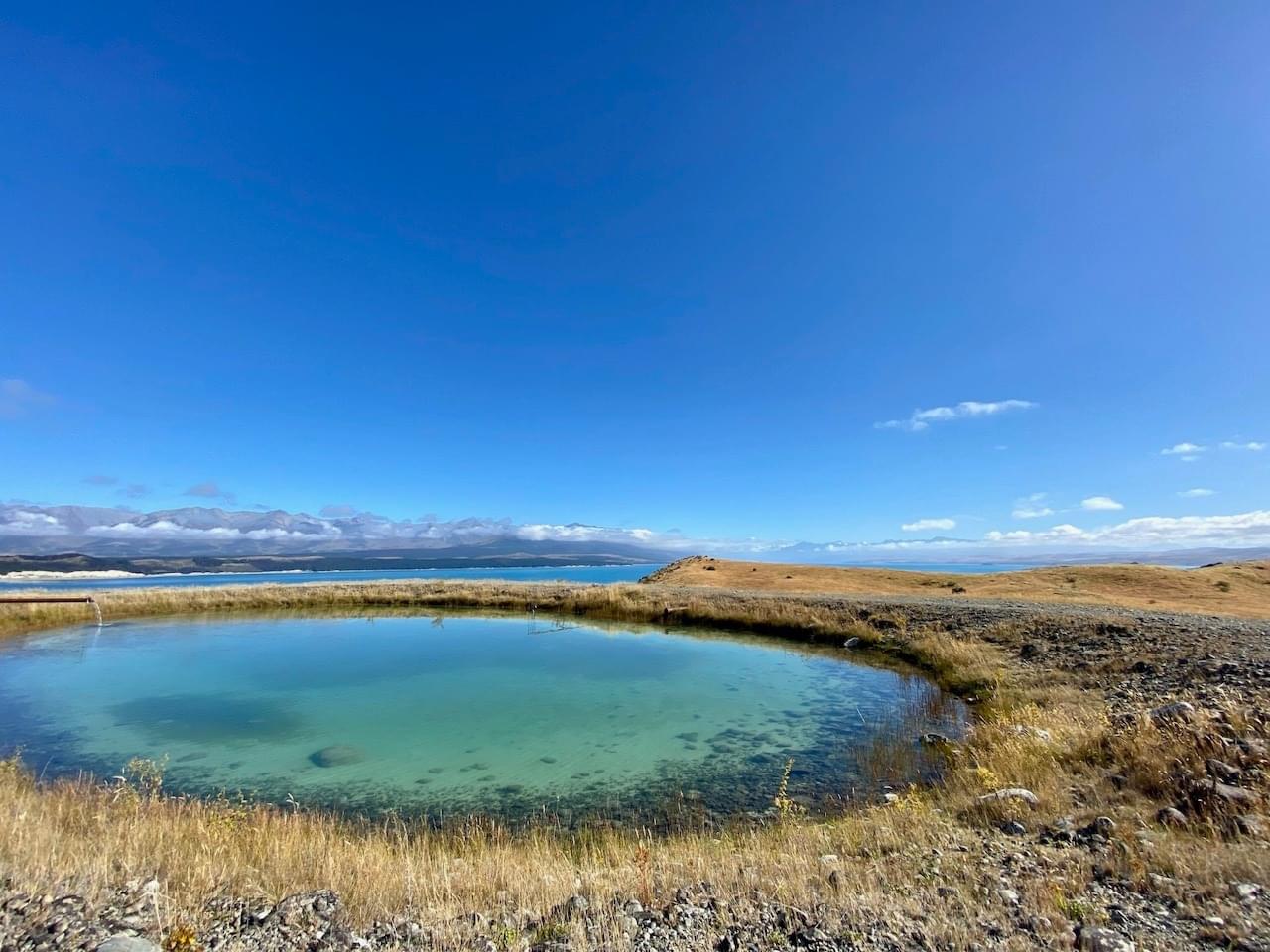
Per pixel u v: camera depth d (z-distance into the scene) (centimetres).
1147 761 827
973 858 605
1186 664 1509
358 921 502
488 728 1580
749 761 1312
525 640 3062
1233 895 480
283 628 3528
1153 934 432
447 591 4906
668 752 1385
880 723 1538
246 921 491
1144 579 5100
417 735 1523
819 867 596
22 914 480
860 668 2262
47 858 585
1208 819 647
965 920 461
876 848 664
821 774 1215
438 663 2434
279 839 716
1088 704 1346
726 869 609
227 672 2278
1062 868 566
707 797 1116
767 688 1977
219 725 1612
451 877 607
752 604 3581
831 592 4719
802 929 457
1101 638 1952
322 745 1448
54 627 3584
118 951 412
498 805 1099
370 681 2103
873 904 493
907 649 2420
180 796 1093
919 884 541
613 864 720
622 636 3162
